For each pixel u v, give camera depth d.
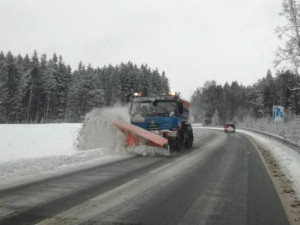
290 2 25.80
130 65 103.19
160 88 97.38
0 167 8.92
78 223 4.76
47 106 77.25
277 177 8.93
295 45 25.83
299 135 15.88
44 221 4.80
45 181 7.65
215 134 37.00
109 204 5.80
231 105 105.31
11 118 72.38
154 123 14.88
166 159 12.30
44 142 19.44
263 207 5.86
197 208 5.70
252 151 16.72
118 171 9.27
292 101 75.56
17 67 74.31
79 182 7.62
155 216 5.19
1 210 5.32
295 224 4.98
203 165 10.98
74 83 84.75
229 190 7.17
